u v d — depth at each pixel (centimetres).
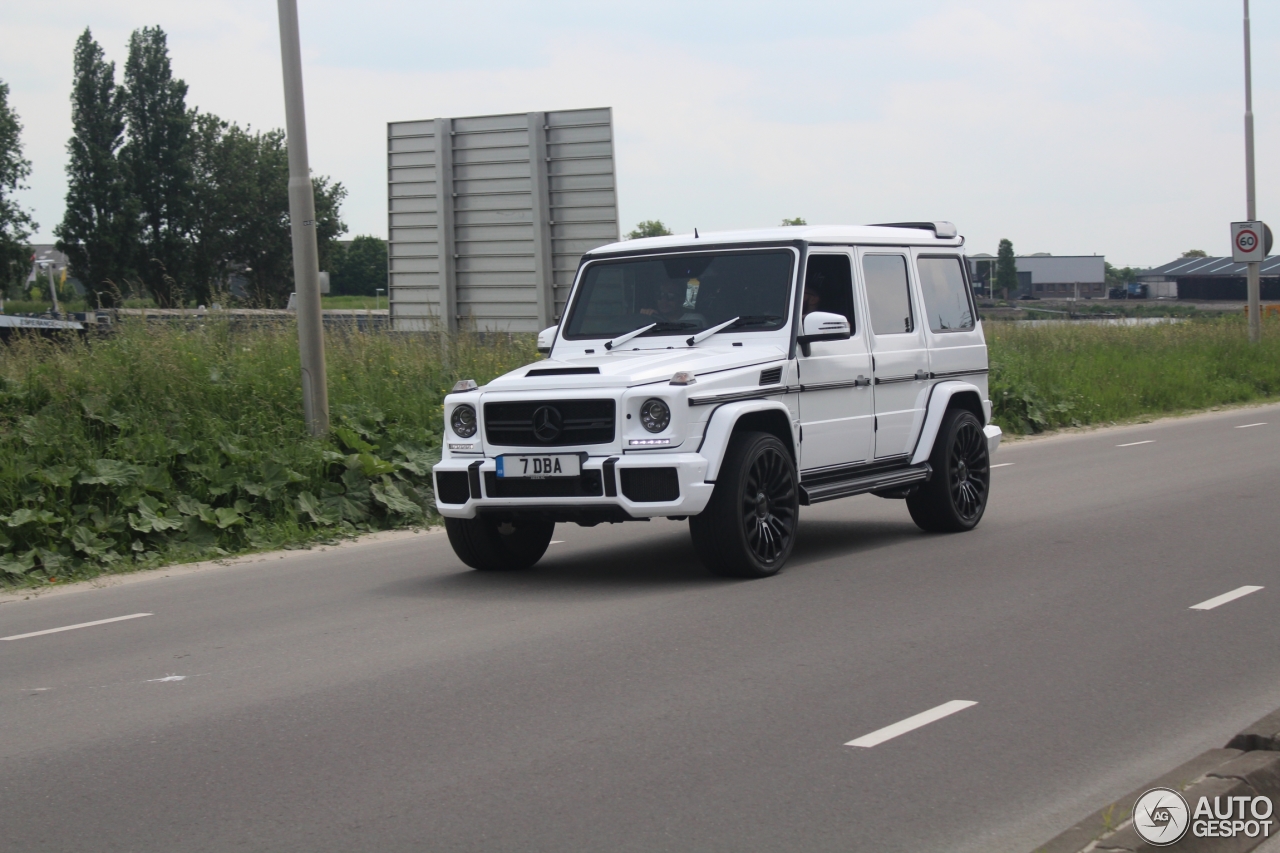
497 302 1709
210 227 8725
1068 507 1202
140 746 536
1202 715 549
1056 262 8950
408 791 469
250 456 1170
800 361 902
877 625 720
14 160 7425
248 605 845
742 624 729
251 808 457
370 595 863
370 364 1446
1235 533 1020
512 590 860
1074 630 703
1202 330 3116
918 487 1041
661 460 802
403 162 1731
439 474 866
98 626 798
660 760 496
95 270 7731
